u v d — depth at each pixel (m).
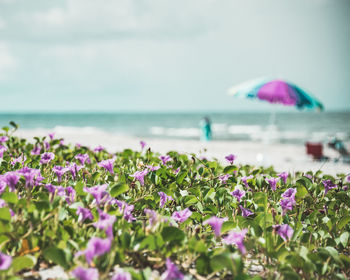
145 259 2.21
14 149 5.27
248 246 2.42
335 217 2.88
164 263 2.19
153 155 5.22
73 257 2.02
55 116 102.44
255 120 65.69
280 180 4.07
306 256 2.21
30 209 2.25
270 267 2.17
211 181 3.93
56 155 4.95
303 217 3.44
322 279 2.18
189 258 2.21
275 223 2.66
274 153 13.42
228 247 2.24
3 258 1.69
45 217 2.27
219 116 87.31
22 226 2.25
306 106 8.52
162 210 2.82
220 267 2.03
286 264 2.17
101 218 2.08
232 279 2.17
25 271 2.09
